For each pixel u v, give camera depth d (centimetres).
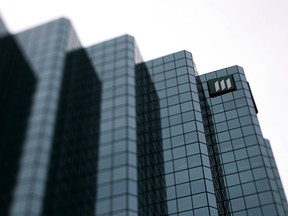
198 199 6750
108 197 5409
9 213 4734
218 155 8075
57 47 6781
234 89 9081
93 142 6053
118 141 6009
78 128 6091
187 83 8456
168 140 7638
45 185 5041
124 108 6419
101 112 6444
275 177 7969
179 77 8631
